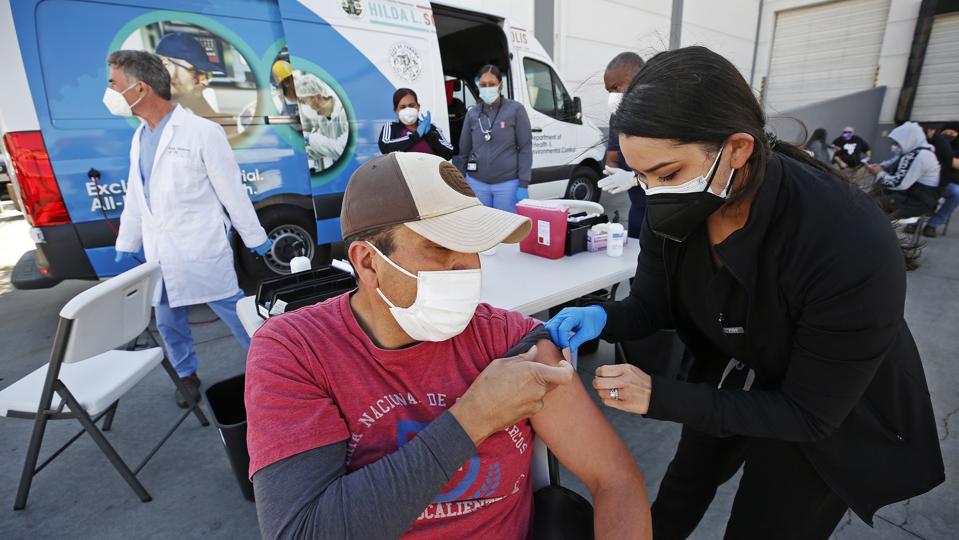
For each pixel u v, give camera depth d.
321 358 0.80
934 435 0.97
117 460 1.85
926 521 1.74
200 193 2.27
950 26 10.20
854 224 0.77
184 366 2.52
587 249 2.30
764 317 0.91
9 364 3.02
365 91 3.74
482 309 1.00
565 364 0.78
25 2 2.54
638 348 2.13
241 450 1.71
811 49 12.25
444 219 0.77
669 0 9.71
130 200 2.37
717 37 11.29
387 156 0.81
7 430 2.36
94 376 1.97
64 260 2.86
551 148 5.60
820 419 0.85
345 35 3.57
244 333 2.57
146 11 2.86
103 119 2.82
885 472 0.95
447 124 4.30
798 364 0.86
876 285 0.75
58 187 2.75
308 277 1.72
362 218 0.78
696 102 0.74
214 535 1.74
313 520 0.65
